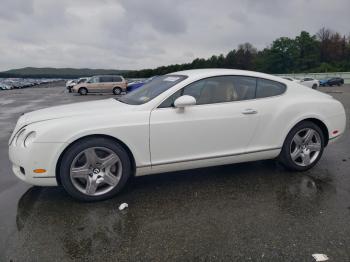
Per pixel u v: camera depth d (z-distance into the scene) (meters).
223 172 3.85
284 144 3.69
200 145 3.26
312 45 79.56
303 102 3.72
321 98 3.91
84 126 2.85
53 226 2.54
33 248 2.24
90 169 2.96
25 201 3.03
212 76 3.39
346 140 5.55
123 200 3.05
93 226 2.54
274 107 3.56
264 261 2.06
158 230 2.48
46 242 2.31
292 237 2.34
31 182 2.84
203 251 2.19
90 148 2.89
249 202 2.98
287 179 3.59
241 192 3.22
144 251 2.20
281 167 4.02
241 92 3.49
